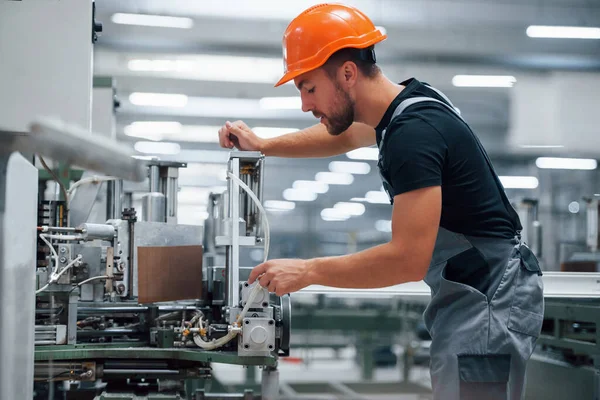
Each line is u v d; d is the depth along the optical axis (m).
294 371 5.64
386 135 1.24
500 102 7.39
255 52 6.32
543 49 6.47
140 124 7.86
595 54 6.56
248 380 3.81
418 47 6.35
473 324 1.27
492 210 1.29
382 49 6.36
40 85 1.66
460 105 7.57
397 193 1.20
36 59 1.67
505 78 6.90
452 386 1.27
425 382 4.15
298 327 4.40
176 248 1.57
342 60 1.29
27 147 0.70
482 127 7.91
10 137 0.77
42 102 1.66
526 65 6.69
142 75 6.66
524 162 8.66
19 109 1.65
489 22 6.07
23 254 0.93
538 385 2.56
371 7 5.82
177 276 1.57
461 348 1.27
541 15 6.01
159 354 1.45
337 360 6.12
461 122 1.27
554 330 2.50
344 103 1.31
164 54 6.34
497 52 6.45
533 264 1.34
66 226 1.67
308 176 10.24
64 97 1.67
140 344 1.54
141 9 5.75
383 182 1.37
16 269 0.87
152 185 1.71
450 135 1.23
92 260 1.52
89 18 1.69
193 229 1.61
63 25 1.68
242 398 1.51
